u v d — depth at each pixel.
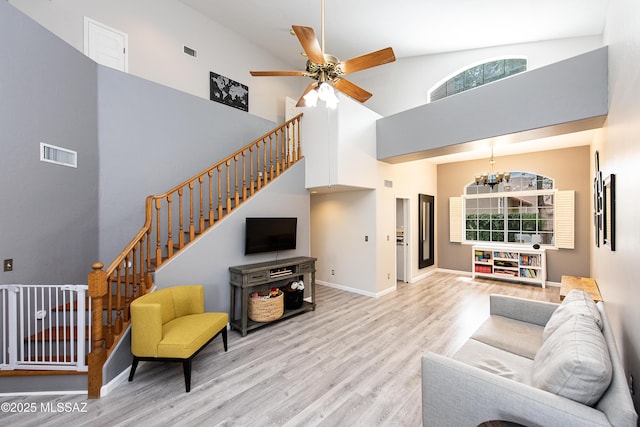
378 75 6.61
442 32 4.67
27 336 2.54
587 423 1.18
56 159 2.91
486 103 3.73
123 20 4.29
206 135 4.60
